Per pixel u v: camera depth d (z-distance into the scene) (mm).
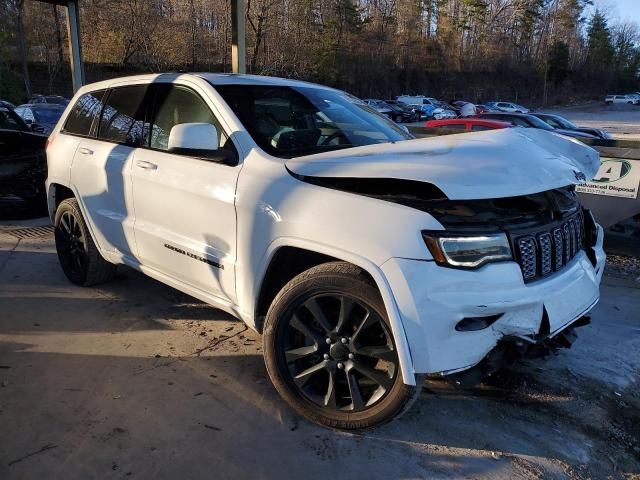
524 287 2605
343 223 2654
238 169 3197
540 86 94062
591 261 3262
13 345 3766
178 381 3344
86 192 4406
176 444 2756
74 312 4336
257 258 3035
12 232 6824
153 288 4879
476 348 2518
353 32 69250
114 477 2520
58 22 49844
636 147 6387
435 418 3047
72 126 4801
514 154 2930
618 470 2717
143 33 51844
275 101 3654
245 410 3057
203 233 3389
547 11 102375
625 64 108812
